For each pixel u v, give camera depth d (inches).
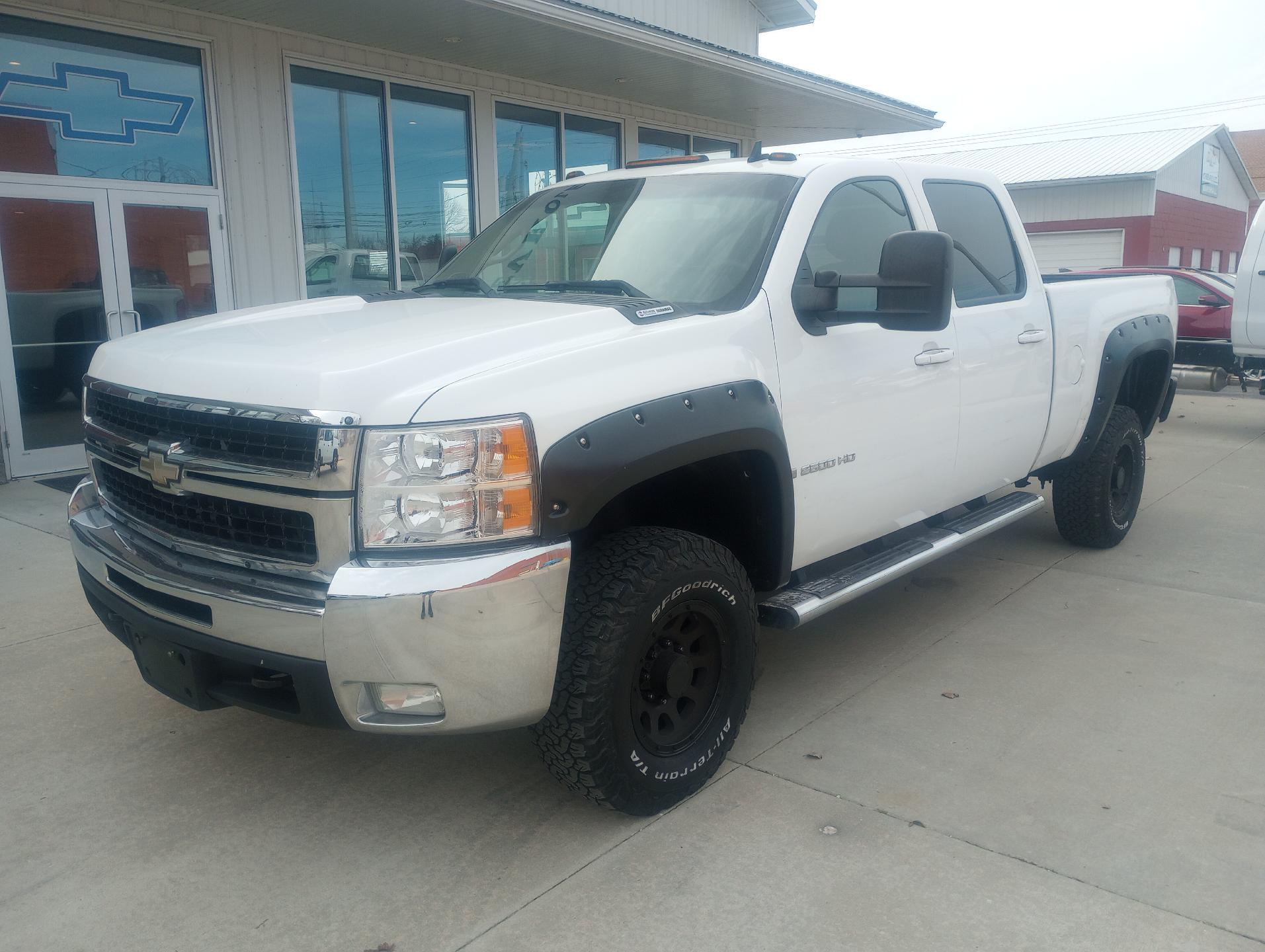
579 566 108.7
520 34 354.3
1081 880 102.2
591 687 103.7
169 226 325.7
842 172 146.8
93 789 123.1
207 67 326.3
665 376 110.4
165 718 142.5
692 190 146.1
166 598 108.4
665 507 132.7
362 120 377.4
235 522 104.6
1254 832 111.0
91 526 124.7
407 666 93.5
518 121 444.1
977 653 165.3
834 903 98.9
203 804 119.6
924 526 170.2
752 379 119.6
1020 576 207.8
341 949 93.4
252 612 98.0
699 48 397.7
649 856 107.6
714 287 129.5
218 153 332.8
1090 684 152.3
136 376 115.0
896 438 146.5
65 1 292.0
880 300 124.2
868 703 146.2
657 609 108.5
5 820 115.9
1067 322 190.9
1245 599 191.8
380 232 389.7
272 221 351.3
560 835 112.3
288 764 129.4
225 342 114.8
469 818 116.0
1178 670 157.4
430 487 93.8
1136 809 116.0
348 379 95.6
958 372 157.9
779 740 134.3
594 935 94.7
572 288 136.1
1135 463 226.1
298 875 105.2
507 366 100.3
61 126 299.6
